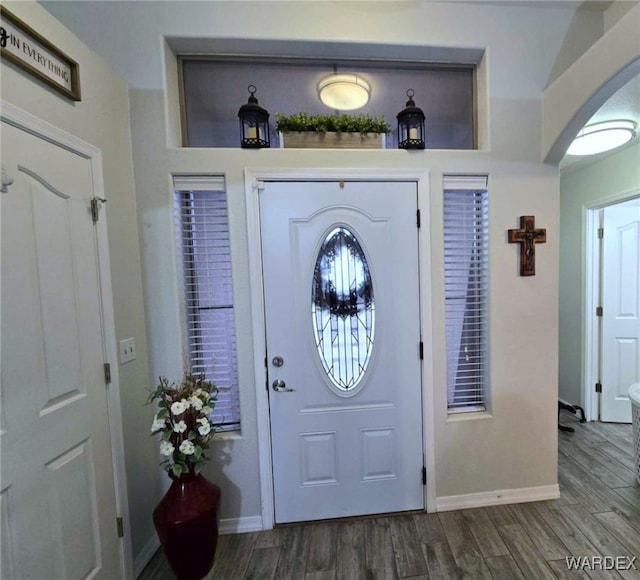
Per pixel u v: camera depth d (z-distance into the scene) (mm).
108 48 1581
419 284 1755
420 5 1686
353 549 1592
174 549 1345
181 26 1594
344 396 1764
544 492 1887
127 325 1509
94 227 1333
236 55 1729
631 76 1354
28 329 1039
